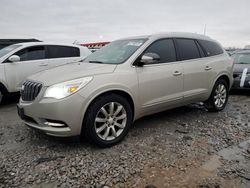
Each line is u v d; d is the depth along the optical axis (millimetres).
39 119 3256
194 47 4863
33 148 3475
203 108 5777
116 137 3578
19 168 2904
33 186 2555
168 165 2996
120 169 2891
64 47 7539
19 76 6453
